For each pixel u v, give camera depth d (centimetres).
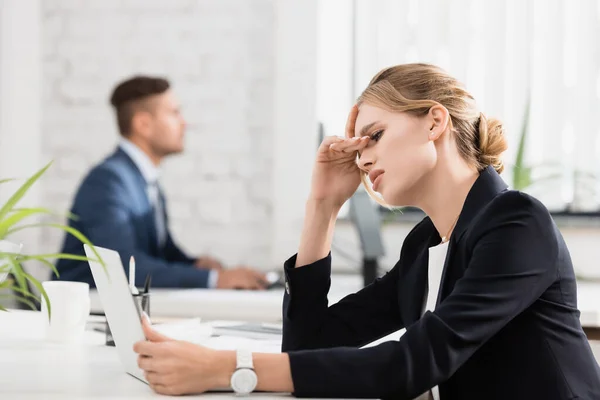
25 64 372
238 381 126
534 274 136
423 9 366
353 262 367
